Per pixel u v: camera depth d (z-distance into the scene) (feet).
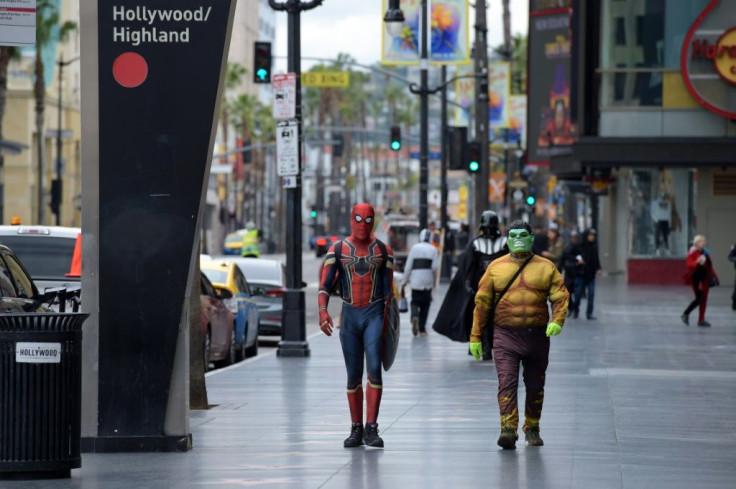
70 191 644.27
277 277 197.36
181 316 82.43
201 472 74.84
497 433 90.43
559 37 399.65
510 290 83.97
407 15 305.94
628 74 316.81
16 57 489.26
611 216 438.40
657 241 350.64
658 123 315.99
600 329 197.88
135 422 82.53
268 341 211.61
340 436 89.81
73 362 74.13
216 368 156.97
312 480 71.87
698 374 132.16
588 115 319.27
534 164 407.23
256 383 126.82
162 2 81.82
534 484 70.18
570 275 221.05
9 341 72.84
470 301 145.07
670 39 314.96
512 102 472.03
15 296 95.14
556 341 175.42
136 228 82.43
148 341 82.43
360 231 85.05
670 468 75.51
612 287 337.11
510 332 83.92
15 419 72.74
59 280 126.82
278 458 79.92
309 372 138.31
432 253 185.98
